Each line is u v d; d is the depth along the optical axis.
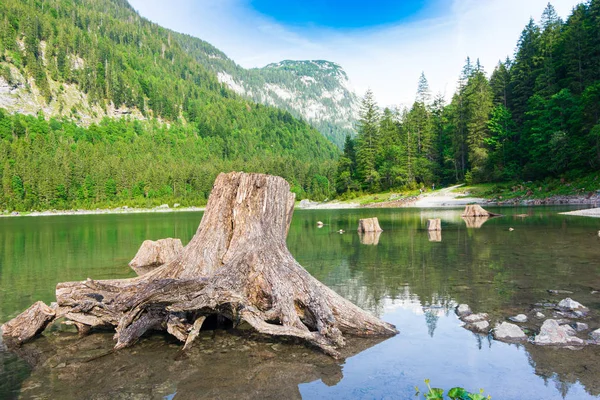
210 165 125.31
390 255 13.20
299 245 16.84
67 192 96.38
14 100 159.62
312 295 5.87
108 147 133.38
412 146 71.75
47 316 5.97
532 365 4.40
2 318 6.85
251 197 7.14
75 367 4.81
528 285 8.20
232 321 6.49
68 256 15.01
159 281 5.59
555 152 45.06
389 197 65.50
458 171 66.25
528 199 42.69
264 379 4.37
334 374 4.45
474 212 29.67
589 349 4.80
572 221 22.16
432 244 15.61
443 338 5.40
